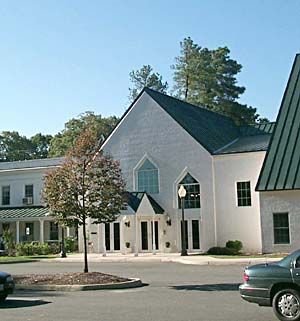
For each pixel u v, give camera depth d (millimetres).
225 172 40969
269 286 12688
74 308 15398
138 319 13219
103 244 41719
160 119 43500
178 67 69875
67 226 22812
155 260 35469
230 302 15758
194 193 41938
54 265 33250
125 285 20516
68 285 20219
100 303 16250
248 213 39906
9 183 52312
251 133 50031
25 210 49875
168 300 16547
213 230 40938
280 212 36500
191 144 42219
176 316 13461
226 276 23844
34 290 20312
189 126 43250
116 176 22969
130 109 44719
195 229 41688
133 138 44344
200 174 41719
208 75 68062
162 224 42625
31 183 51438
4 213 50156
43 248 45031
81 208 22344
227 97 68312
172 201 42531
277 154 37750
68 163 22531
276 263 13133
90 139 23094
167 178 42875
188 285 20766
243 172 40312
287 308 12492
